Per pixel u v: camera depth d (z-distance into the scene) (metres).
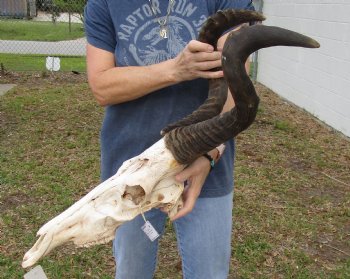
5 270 3.70
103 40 1.97
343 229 4.58
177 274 3.76
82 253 3.94
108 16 1.95
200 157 1.69
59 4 21.47
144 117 1.99
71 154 6.20
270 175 5.80
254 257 4.00
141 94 1.85
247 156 6.45
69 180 5.35
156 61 1.92
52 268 3.72
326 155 6.74
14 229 4.28
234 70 1.25
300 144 7.15
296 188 5.49
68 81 11.15
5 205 4.73
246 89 1.28
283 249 4.15
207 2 1.94
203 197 2.04
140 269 2.22
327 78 8.38
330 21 8.25
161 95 1.97
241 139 7.18
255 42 1.24
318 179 5.82
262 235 4.34
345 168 6.27
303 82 9.48
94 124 7.58
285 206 4.98
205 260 2.07
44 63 13.32
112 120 2.06
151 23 1.92
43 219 4.46
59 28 22.22
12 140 6.68
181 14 1.91
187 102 1.97
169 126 1.60
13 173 5.47
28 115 7.91
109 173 2.14
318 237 4.41
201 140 1.48
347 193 5.46
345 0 7.68
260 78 12.45
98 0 1.95
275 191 5.34
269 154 6.59
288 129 7.94
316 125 8.45
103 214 1.52
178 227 2.12
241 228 4.44
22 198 4.89
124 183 1.53
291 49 10.10
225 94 1.64
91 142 6.71
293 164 6.30
